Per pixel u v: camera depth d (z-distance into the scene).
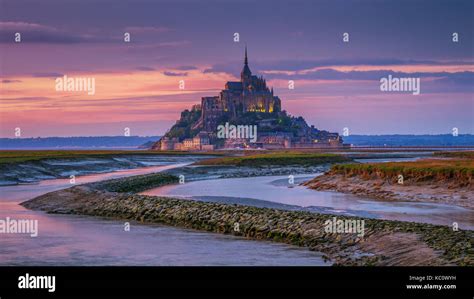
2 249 45.41
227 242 47.03
